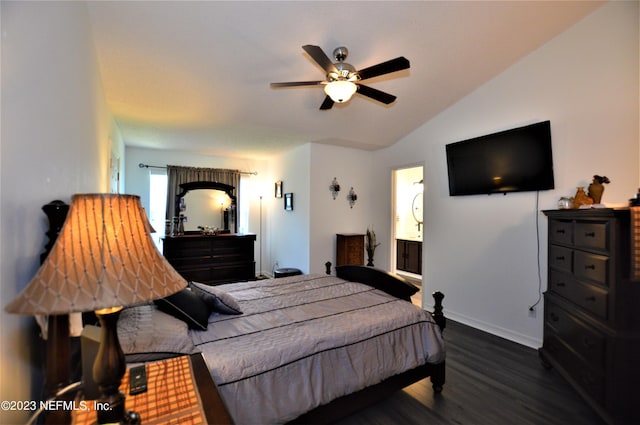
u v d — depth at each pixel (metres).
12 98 0.81
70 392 0.87
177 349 1.38
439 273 3.94
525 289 3.04
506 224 3.21
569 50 2.69
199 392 0.98
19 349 0.85
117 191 3.72
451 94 3.52
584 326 2.03
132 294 0.73
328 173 4.80
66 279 0.69
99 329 0.92
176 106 3.22
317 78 2.90
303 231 4.79
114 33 2.18
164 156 5.16
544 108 2.86
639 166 2.32
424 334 2.12
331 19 2.26
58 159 1.25
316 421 1.63
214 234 5.20
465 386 2.30
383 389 1.93
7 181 0.78
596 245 1.94
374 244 4.87
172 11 2.06
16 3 0.84
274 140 4.50
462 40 2.66
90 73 2.02
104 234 0.76
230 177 5.62
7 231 0.78
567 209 2.25
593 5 2.48
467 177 3.52
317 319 1.94
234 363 1.42
